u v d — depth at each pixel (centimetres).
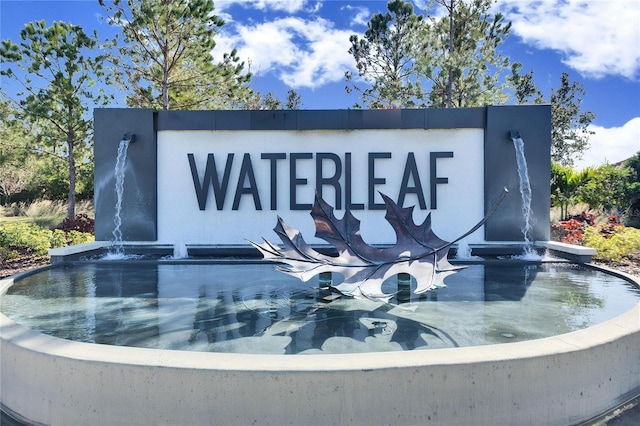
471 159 977
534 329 421
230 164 980
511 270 759
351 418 279
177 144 985
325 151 984
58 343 326
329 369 278
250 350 366
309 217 980
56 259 823
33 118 1596
